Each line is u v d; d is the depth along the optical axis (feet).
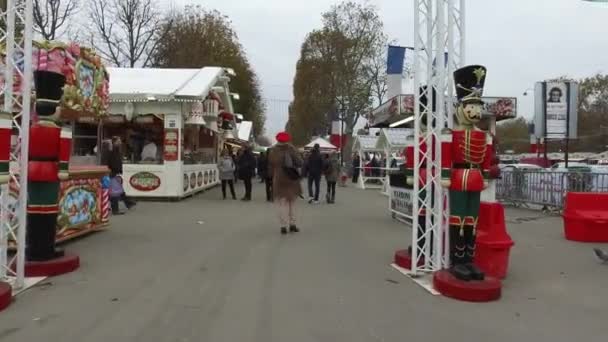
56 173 22.71
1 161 18.83
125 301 18.94
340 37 170.81
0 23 22.35
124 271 23.43
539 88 62.75
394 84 67.05
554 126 62.59
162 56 144.05
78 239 31.45
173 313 17.65
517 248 31.19
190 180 63.52
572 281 23.13
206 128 78.69
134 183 57.62
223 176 61.00
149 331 15.94
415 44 22.44
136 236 32.81
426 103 23.45
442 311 18.47
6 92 20.54
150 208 49.57
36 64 26.86
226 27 153.69
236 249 28.89
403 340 15.64
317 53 176.35
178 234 33.81
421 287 21.50
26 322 16.63
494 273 23.16
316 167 59.72
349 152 170.40
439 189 22.34
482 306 19.17
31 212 22.75
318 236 33.91
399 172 42.42
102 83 34.12
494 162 37.01
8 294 18.19
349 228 37.96
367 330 16.40
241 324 16.69
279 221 40.86
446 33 22.26
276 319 17.21
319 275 23.18
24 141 20.30
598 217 33.47
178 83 62.80
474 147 20.53
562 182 50.08
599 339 16.05
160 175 57.52
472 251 21.18
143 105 57.57
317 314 17.81
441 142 20.94
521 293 21.08
